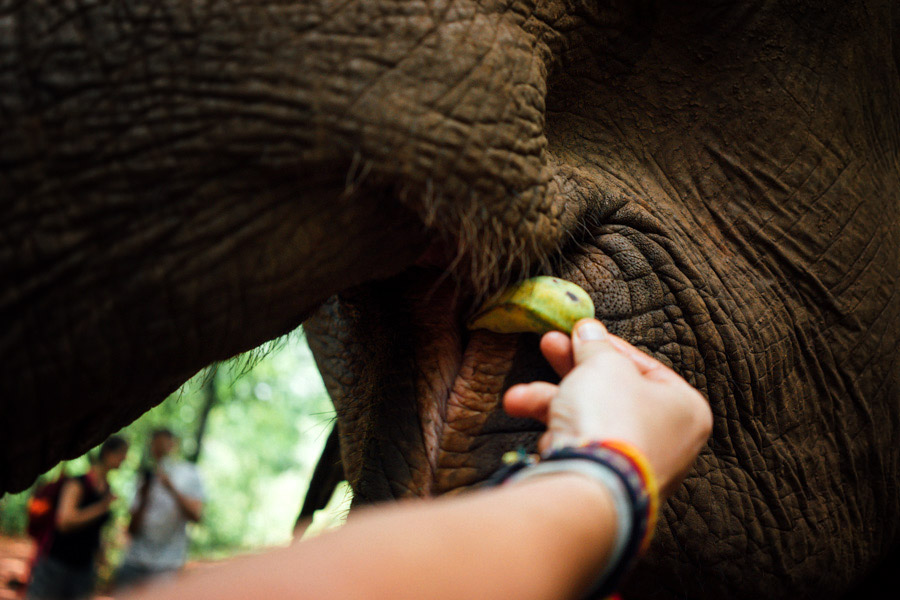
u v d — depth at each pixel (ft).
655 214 6.71
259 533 75.41
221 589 1.65
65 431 4.29
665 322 6.57
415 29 4.63
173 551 22.61
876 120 7.90
